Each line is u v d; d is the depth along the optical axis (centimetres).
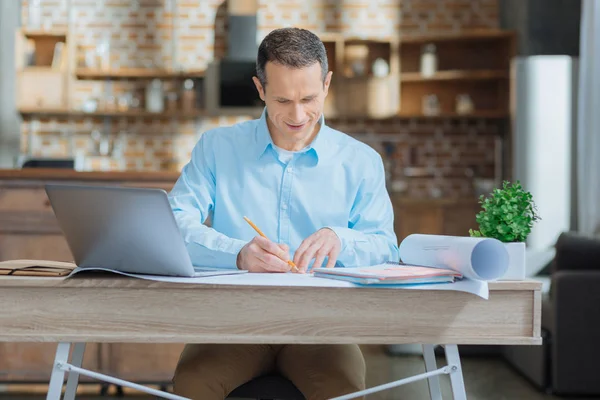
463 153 812
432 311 146
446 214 741
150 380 379
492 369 464
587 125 568
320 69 183
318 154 207
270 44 182
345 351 187
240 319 145
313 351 186
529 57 685
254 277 156
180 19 805
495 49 805
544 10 751
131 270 157
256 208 207
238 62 767
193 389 177
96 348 378
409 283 146
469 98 788
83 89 795
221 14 806
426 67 784
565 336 391
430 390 181
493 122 811
